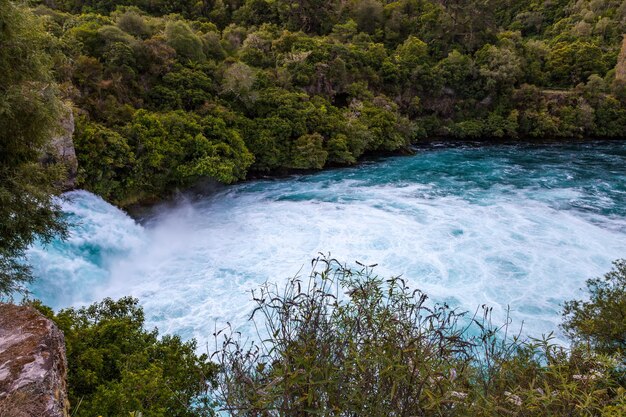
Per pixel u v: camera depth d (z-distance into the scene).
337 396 3.21
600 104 45.31
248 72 30.64
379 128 35.00
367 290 4.22
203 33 42.53
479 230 19.80
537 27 70.00
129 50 27.66
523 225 20.36
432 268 16.25
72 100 22.70
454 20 51.09
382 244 18.39
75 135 19.97
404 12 57.06
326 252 17.66
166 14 49.06
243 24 51.22
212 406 5.93
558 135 44.47
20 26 8.43
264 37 42.19
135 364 7.04
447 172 30.39
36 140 9.52
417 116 45.12
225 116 27.58
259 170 29.34
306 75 36.66
